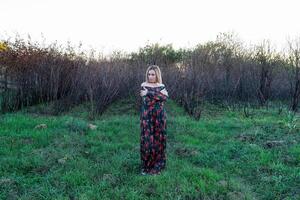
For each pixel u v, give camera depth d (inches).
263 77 429.4
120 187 188.2
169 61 497.7
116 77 394.3
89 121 337.7
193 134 297.7
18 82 378.0
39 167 212.2
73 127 295.6
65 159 223.9
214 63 459.5
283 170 209.3
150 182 192.1
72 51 410.3
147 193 181.9
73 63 395.5
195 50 487.8
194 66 422.6
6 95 376.8
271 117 358.0
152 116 207.2
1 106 366.0
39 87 385.7
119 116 366.3
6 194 178.7
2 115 348.5
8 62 375.9
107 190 182.5
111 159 229.0
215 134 293.1
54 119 328.2
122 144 260.7
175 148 260.2
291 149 242.7
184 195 178.1
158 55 503.5
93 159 231.8
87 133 289.3
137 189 184.9
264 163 220.8
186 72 415.8
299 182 194.1
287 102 462.3
